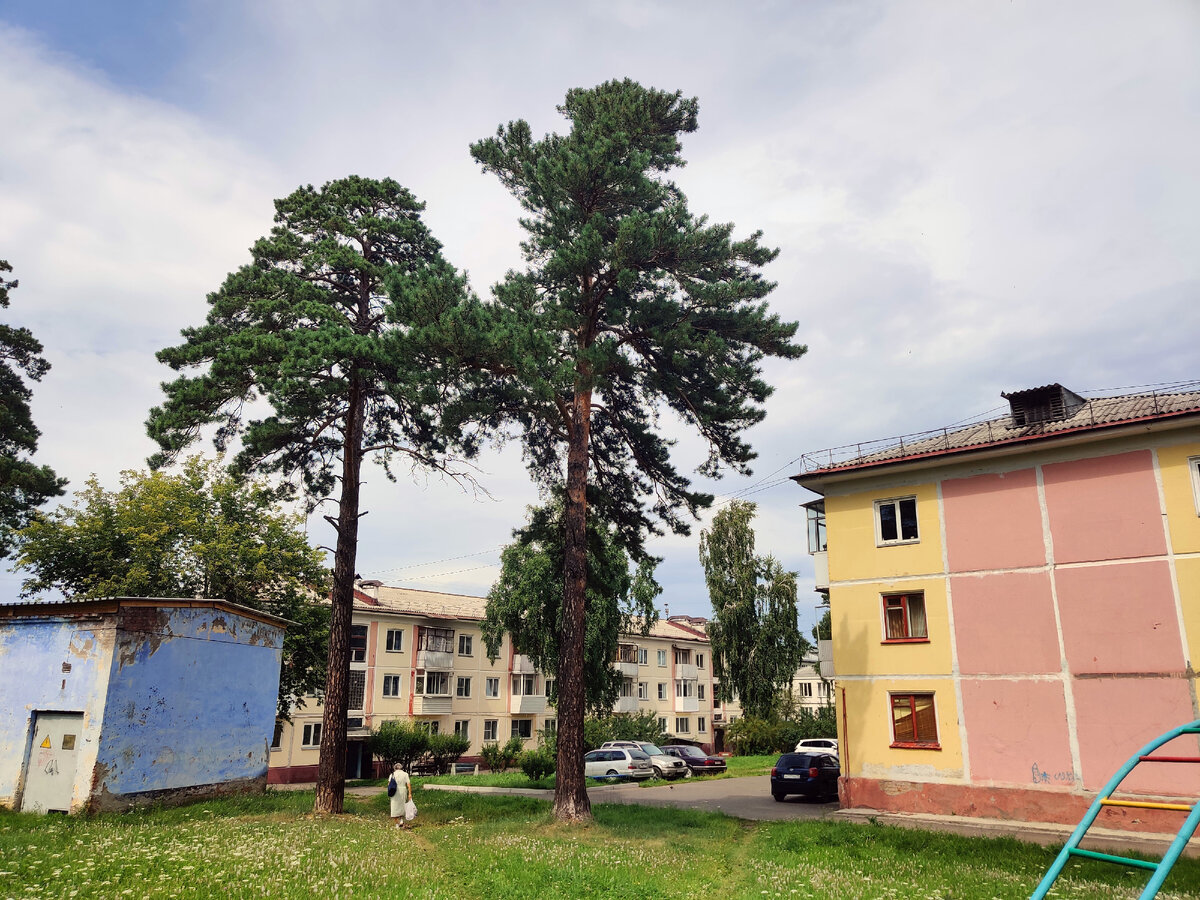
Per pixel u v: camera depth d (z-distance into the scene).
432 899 9.24
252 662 21.61
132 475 30.36
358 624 44.50
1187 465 17.05
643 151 18.59
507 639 52.12
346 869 11.01
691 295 18.09
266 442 19.67
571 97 20.05
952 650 19.44
